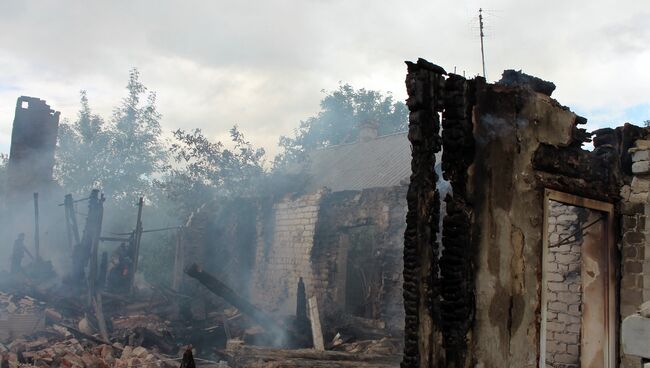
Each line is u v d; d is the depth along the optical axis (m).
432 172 7.16
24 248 20.28
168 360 12.59
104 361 12.03
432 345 6.91
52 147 28.61
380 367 11.20
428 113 7.20
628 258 10.02
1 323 13.73
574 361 11.54
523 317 7.94
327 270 19.31
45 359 11.39
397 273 16.47
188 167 26.88
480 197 7.61
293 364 11.29
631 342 4.58
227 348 12.80
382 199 17.72
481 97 7.77
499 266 7.72
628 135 10.29
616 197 10.09
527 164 8.28
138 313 17.45
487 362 7.41
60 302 16.30
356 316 17.17
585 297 10.42
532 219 8.24
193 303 18.09
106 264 19.66
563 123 8.98
